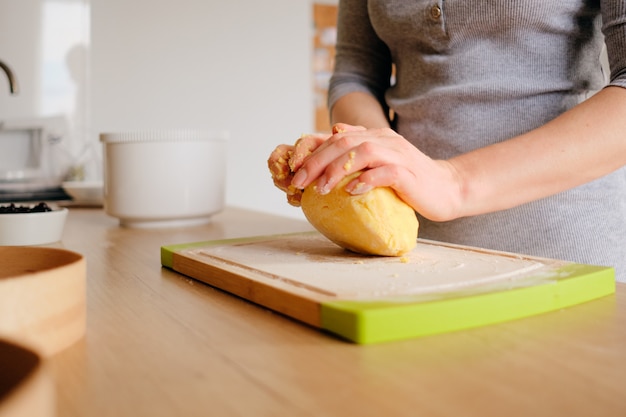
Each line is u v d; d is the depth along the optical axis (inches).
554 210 31.0
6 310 13.2
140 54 94.6
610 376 12.4
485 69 31.8
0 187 64.6
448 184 22.9
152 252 30.3
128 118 95.0
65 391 12.0
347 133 23.0
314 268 21.2
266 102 104.3
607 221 31.5
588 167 23.4
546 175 23.3
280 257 23.6
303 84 107.2
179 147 40.3
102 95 93.0
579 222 31.0
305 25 106.2
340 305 15.7
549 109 31.2
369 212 22.2
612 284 20.2
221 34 99.6
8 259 17.5
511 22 30.2
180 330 16.3
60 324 14.4
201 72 98.8
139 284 22.5
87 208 56.4
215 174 42.8
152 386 12.2
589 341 14.9
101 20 91.8
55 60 90.1
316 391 11.8
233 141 102.6
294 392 11.8
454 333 15.8
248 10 101.1
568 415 10.6
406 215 22.9
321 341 15.2
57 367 13.4
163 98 96.7
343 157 21.7
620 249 32.1
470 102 32.3
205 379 12.6
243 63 101.8
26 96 89.2
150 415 10.8
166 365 13.5
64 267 14.6
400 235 22.5
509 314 17.1
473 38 31.8
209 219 44.0
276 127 105.6
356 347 14.7
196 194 41.4
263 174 105.6
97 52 92.0
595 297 19.5
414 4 33.0
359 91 37.9
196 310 18.5
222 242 27.9
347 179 22.7
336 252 24.9
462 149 32.8
